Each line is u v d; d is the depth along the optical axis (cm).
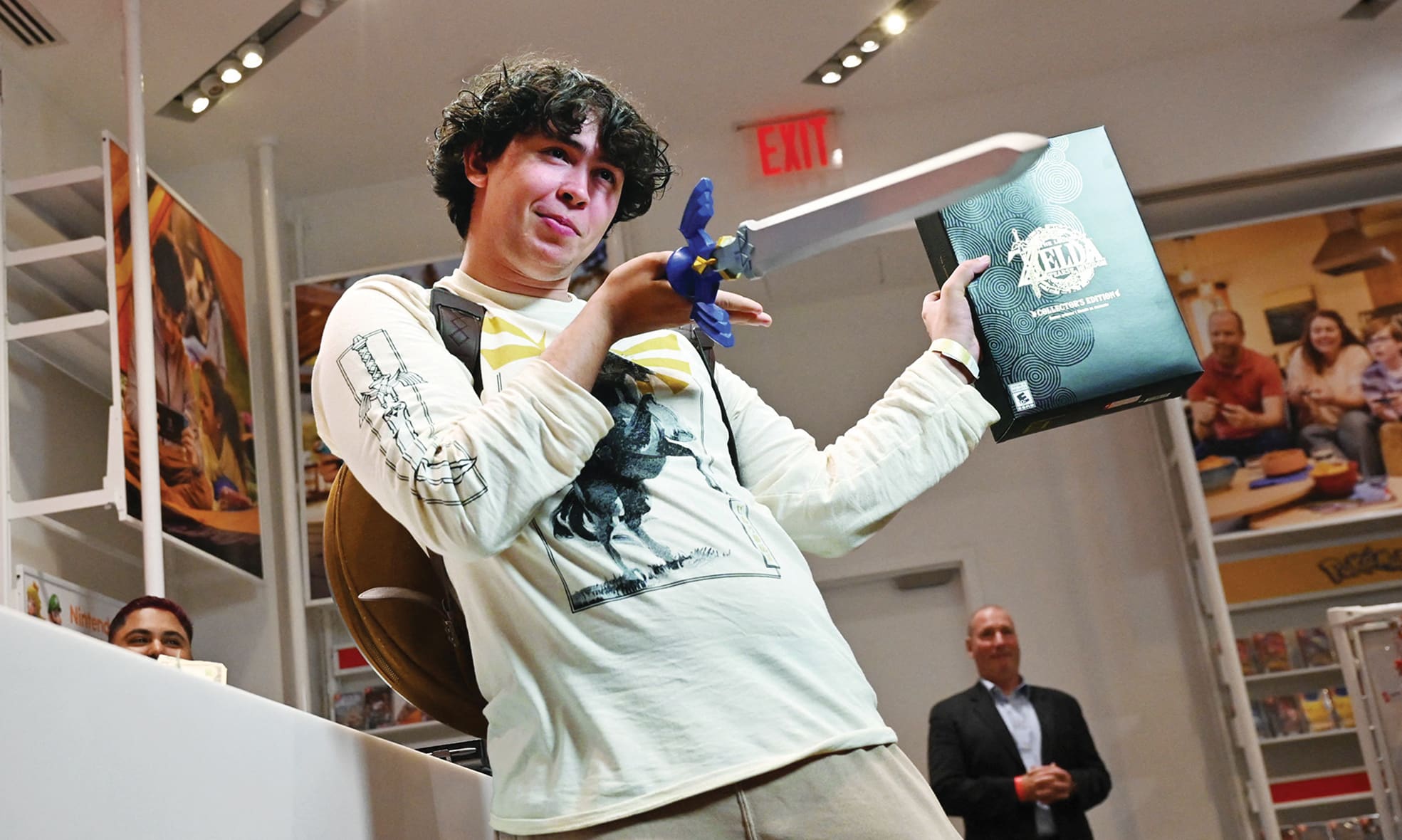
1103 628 592
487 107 120
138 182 432
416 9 502
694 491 106
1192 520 555
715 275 97
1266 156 573
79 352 455
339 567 126
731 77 565
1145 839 567
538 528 101
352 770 95
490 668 103
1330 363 569
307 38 509
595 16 520
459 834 118
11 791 57
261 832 79
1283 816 545
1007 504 612
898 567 608
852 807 95
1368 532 570
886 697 608
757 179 586
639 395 111
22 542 438
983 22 549
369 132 572
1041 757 473
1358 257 579
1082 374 127
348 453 104
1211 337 578
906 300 635
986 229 133
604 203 122
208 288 489
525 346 112
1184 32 574
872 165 586
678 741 93
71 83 514
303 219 603
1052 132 586
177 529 428
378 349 105
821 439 621
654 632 97
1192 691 580
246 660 519
